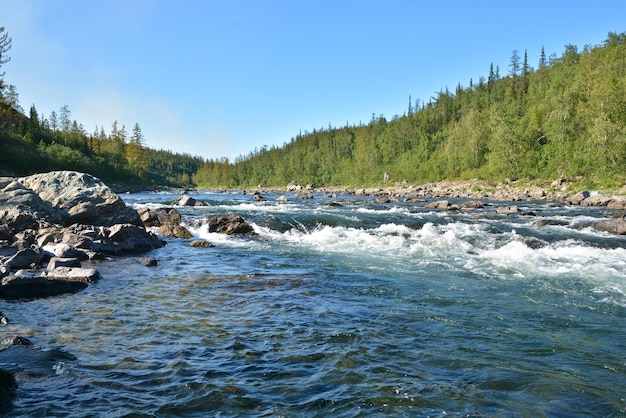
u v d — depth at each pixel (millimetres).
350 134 168125
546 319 8914
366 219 25625
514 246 17641
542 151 72875
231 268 13922
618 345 7535
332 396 5613
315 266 14305
